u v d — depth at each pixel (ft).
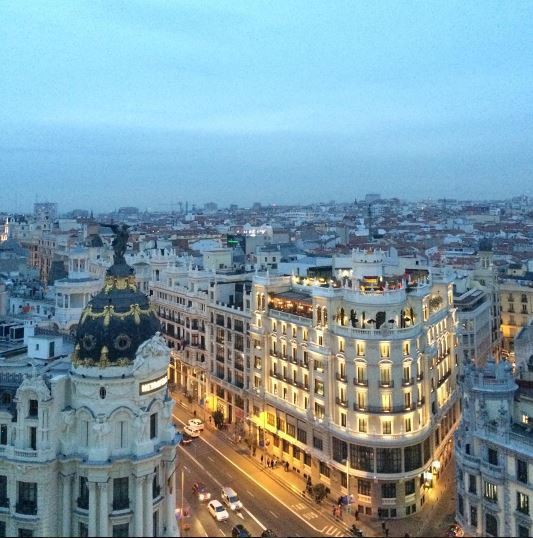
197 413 536.42
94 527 275.59
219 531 342.03
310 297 443.32
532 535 281.33
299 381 426.51
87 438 285.43
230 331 509.35
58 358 340.59
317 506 377.30
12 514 282.56
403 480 368.07
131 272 312.09
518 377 362.94
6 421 288.92
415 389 380.99
